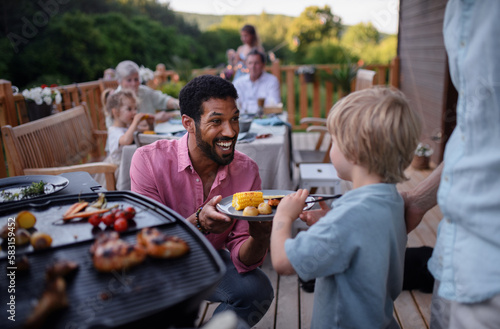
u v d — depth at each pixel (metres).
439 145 4.86
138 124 3.12
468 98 0.90
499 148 0.85
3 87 3.35
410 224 1.24
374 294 1.03
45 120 3.15
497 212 0.86
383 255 1.03
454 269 0.96
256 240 1.53
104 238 0.96
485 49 0.86
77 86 4.86
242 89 4.79
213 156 1.54
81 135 3.86
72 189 1.65
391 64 6.73
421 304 2.30
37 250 1.00
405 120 1.03
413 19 5.86
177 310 0.82
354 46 14.58
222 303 1.69
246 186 1.71
